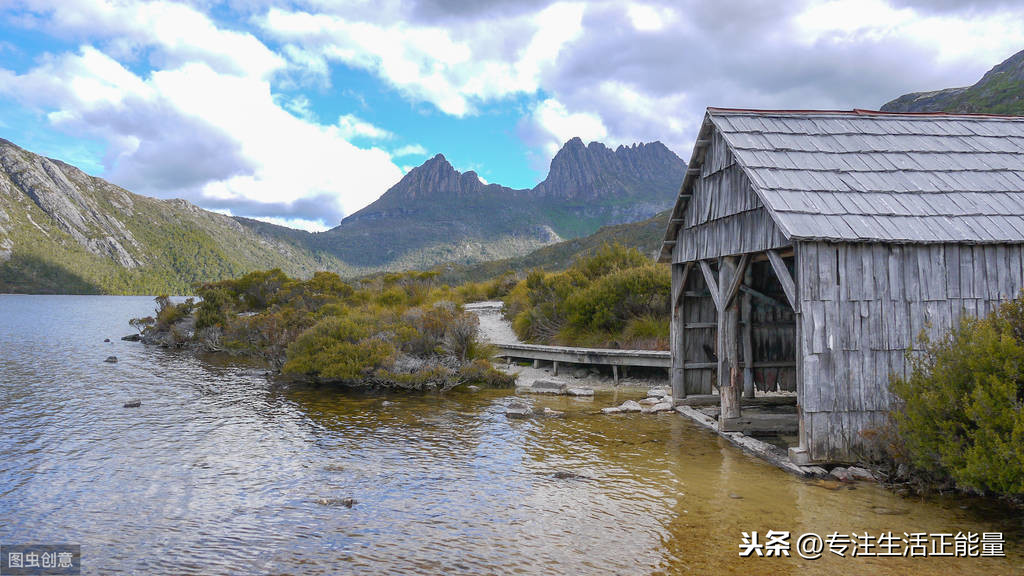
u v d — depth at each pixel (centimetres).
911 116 1148
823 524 658
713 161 1138
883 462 821
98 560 570
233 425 1160
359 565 559
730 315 1104
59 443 1018
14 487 788
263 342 2202
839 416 831
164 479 824
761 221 939
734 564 559
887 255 843
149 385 1636
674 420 1226
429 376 1553
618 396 1495
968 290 847
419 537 627
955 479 695
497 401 1425
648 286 1914
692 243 1255
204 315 2712
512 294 2839
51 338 3136
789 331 1402
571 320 2036
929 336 836
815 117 1123
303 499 746
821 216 846
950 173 974
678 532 639
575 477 838
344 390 1565
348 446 1009
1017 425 593
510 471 870
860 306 835
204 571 546
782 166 954
